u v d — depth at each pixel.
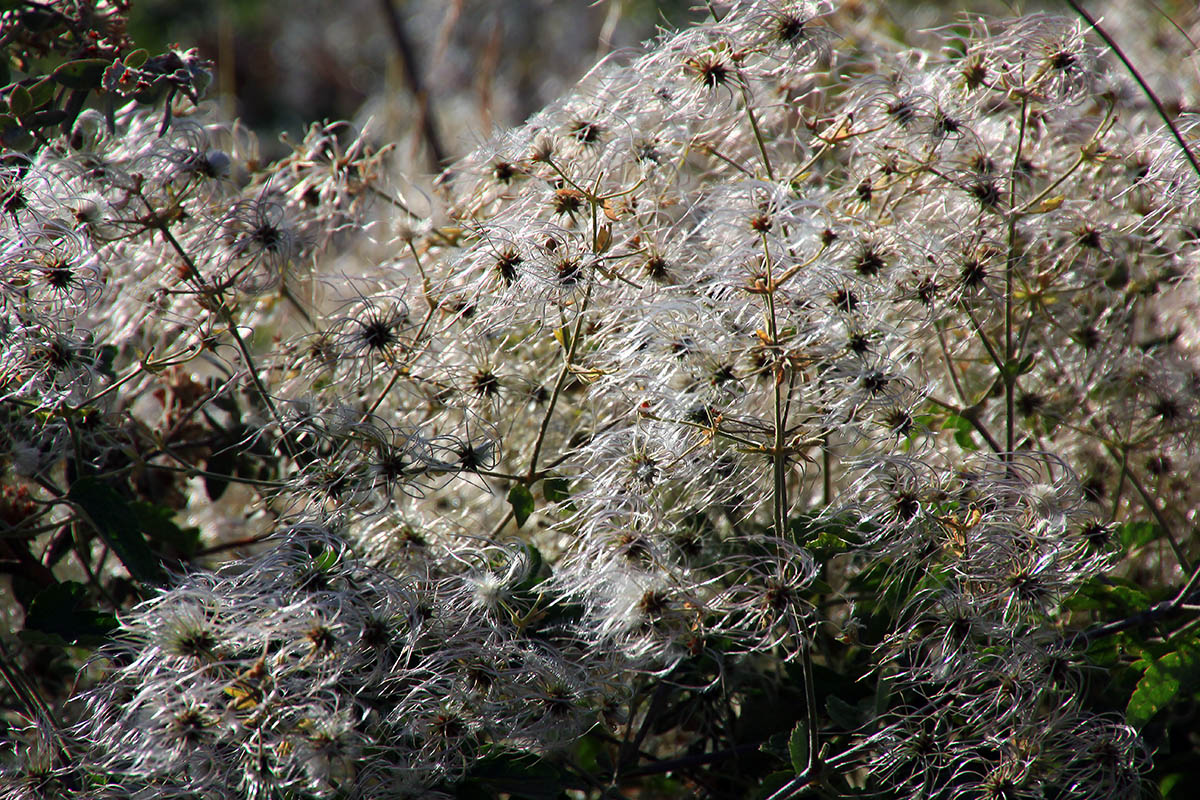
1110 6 3.83
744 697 3.40
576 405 3.49
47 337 3.35
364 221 3.63
